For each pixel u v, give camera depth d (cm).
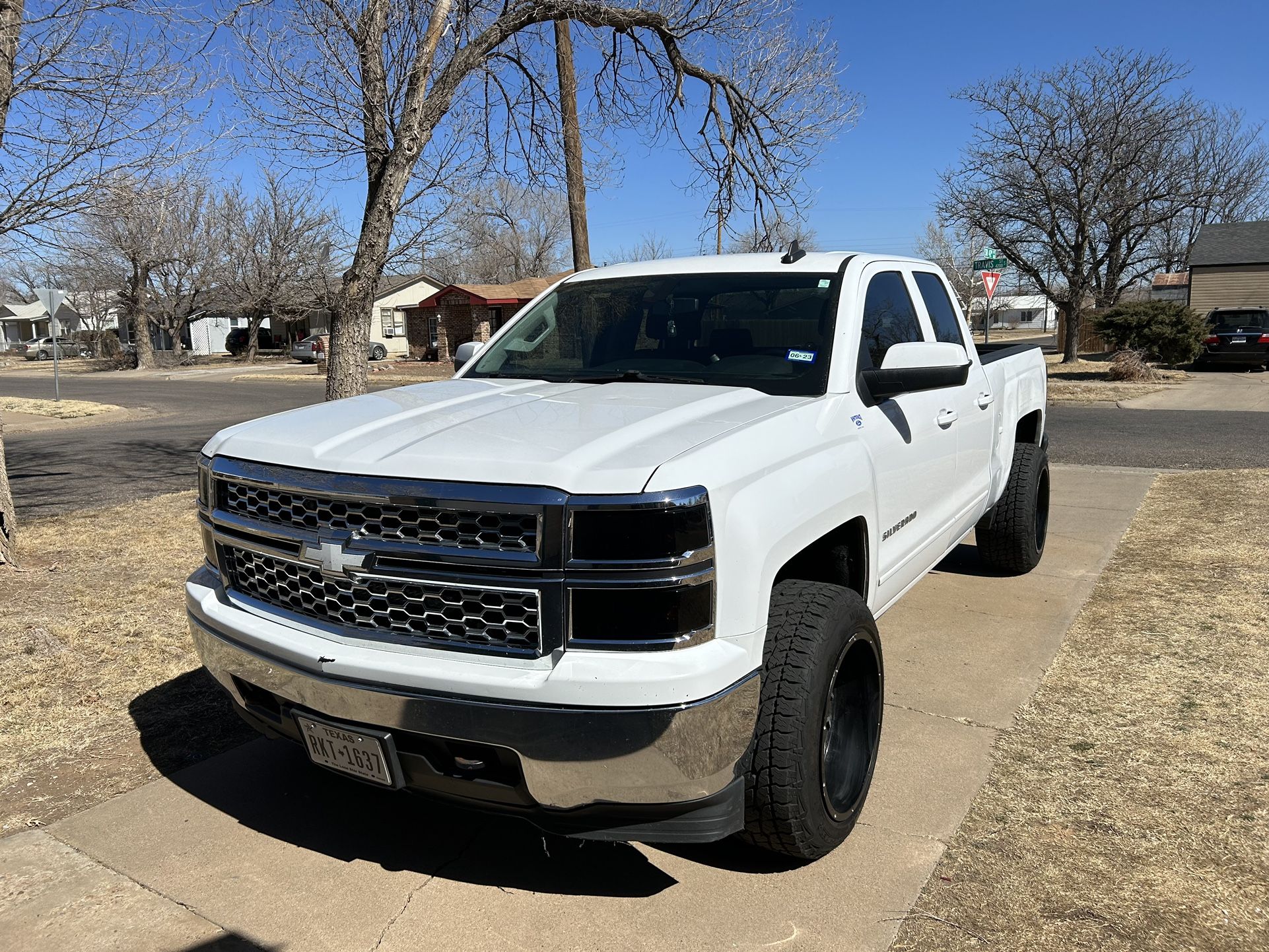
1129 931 250
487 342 430
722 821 246
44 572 617
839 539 315
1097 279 2939
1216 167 5312
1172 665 425
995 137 2522
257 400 2534
